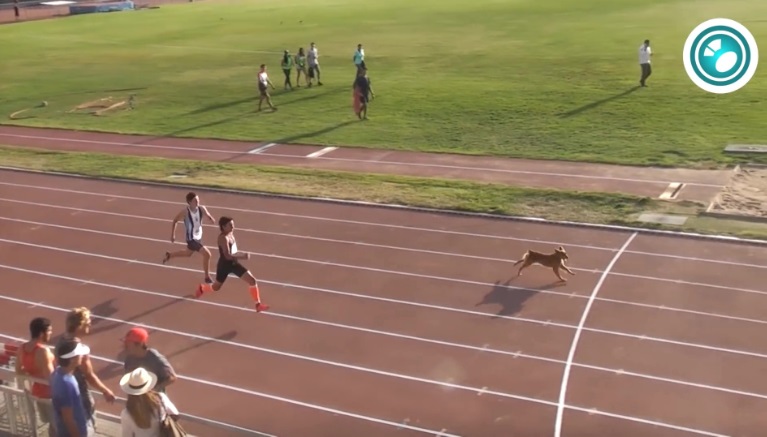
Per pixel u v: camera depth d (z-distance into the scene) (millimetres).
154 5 78062
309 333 12898
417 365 11742
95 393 11266
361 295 14180
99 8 74375
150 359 8250
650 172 20047
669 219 16750
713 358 11492
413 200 18875
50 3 75438
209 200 20016
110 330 13344
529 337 12367
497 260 15359
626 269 14609
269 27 54156
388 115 27500
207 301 14273
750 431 9805
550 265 14086
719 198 17828
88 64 42781
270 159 23375
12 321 13891
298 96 31516
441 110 27641
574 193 18547
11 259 16797
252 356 12273
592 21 48000
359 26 51844
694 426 9961
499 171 20984
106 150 25672
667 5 54219
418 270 15102
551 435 9914
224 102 31500
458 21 51969
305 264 15695
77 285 15281
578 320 12812
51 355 8461
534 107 27203
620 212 17328
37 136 28344
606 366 11430
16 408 9117
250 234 17531
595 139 23172
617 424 10078
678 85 28797
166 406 7535
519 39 42156
